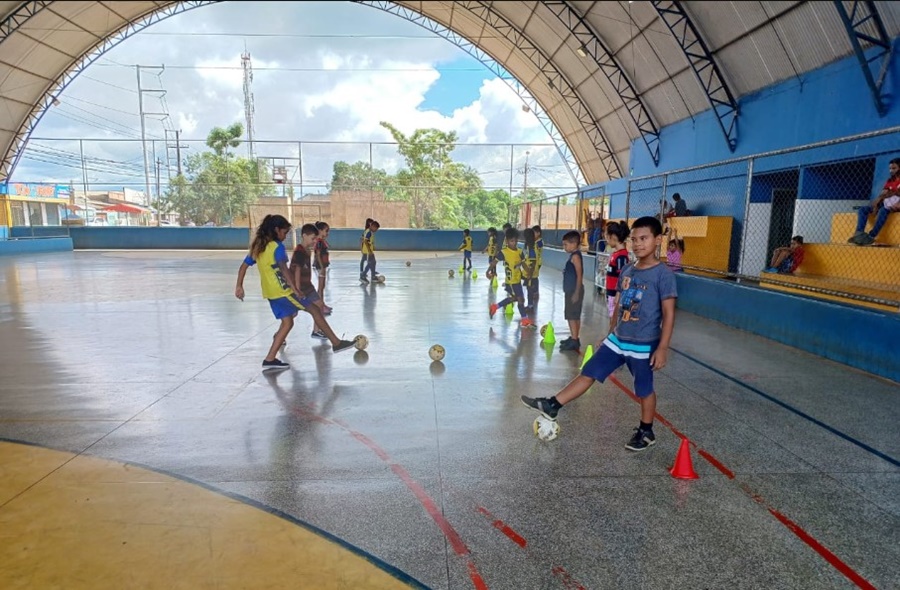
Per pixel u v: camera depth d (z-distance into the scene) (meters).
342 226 31.45
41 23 21.08
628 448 3.72
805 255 8.92
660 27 15.06
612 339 3.74
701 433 4.04
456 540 2.67
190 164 36.16
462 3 22.00
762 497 3.12
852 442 3.91
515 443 3.83
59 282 13.76
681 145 16.70
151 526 2.75
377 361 6.03
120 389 5.02
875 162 9.27
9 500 3.00
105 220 44.19
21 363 5.96
